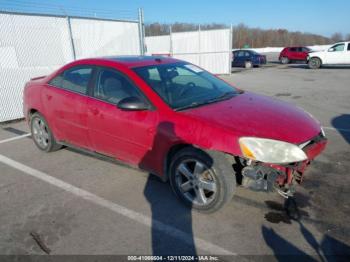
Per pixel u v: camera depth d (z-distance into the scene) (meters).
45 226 3.07
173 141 3.14
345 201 3.28
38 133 5.14
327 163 4.25
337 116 6.89
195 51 19.95
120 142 3.69
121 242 2.79
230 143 2.83
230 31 18.28
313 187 3.59
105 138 3.86
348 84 12.02
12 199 3.63
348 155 4.52
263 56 24.17
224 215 3.12
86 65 4.16
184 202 3.30
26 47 7.79
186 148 3.12
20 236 2.93
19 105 7.92
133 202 3.45
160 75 3.78
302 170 3.05
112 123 3.67
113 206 3.38
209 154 2.95
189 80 3.97
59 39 8.49
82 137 4.21
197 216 3.14
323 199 3.33
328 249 2.59
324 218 3.00
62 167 4.51
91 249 2.71
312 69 19.86
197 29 19.58
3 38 7.32
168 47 21.09
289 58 26.06
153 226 3.00
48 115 4.65
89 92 4.00
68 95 4.25
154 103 3.35
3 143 5.87
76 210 3.33
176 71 4.04
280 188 2.96
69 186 3.89
